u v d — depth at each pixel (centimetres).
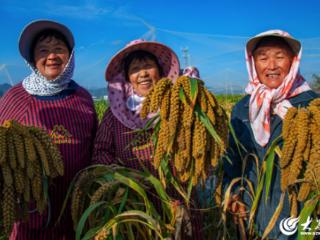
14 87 309
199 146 221
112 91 302
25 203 232
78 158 302
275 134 263
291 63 265
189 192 244
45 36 301
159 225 241
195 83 223
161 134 231
